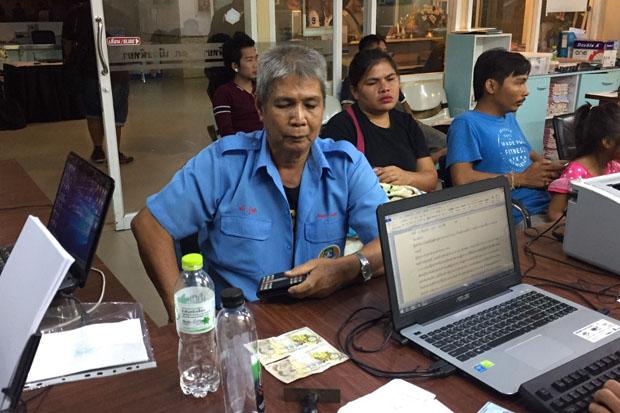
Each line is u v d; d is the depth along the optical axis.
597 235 1.48
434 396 0.95
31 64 7.36
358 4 4.46
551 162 2.44
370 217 1.52
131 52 3.53
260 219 1.47
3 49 7.57
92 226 1.30
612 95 4.18
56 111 7.50
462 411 0.92
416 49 4.89
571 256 1.57
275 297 1.30
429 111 4.76
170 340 1.14
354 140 2.41
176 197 1.46
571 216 1.54
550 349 1.08
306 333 1.16
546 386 0.94
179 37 3.66
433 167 2.57
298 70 1.35
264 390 0.97
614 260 1.45
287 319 1.22
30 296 0.83
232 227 1.47
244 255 1.47
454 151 2.51
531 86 4.87
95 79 4.39
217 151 1.49
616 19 6.13
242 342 0.97
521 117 4.93
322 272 1.31
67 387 0.98
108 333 1.14
